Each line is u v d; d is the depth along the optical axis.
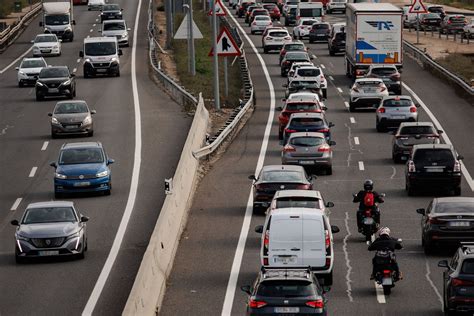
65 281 71.00
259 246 79.94
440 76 182.75
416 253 76.56
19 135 135.00
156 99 162.12
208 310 63.19
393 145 113.50
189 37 187.00
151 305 61.22
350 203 94.12
